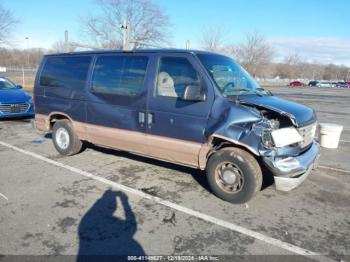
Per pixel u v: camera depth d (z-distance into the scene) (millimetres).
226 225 3584
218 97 3994
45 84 6152
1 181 4754
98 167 5473
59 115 6098
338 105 19953
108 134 5156
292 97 27344
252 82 4906
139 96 4645
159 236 3332
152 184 4734
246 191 3924
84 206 3971
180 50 4414
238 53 53219
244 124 3770
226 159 4000
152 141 4602
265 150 3686
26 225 3484
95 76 5289
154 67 4543
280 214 3885
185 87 4070
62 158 5984
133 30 29922
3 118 10289
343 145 7836
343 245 3244
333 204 4219
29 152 6414
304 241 3305
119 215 3760
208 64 4273
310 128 4160
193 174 5184
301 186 4824
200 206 4035
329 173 5531
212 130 3977
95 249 3080
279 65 92625
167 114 4371
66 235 3307
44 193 4340
